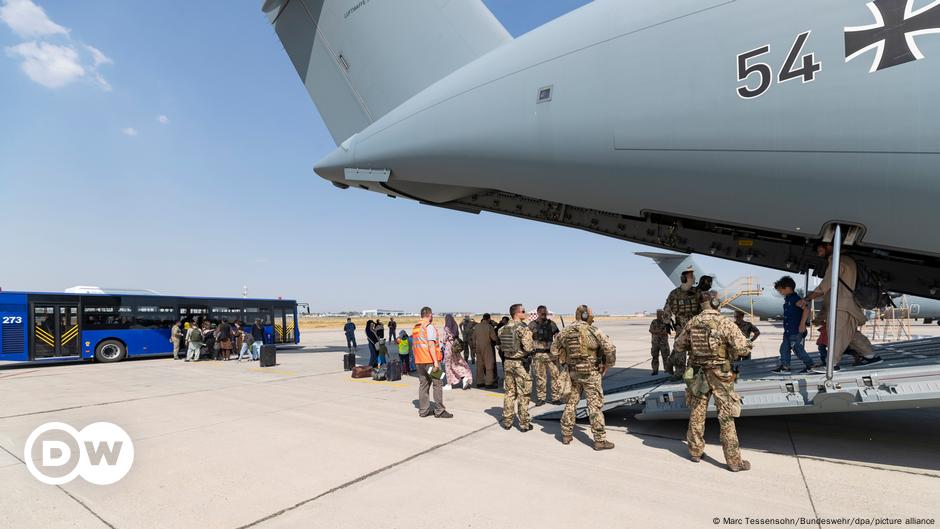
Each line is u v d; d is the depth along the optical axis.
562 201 6.18
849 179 4.04
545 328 7.17
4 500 3.36
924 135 3.64
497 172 6.36
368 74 8.57
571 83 5.53
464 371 8.32
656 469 3.85
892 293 6.26
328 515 3.06
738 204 4.76
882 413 5.74
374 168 7.60
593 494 3.34
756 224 4.83
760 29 4.37
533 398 7.35
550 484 3.54
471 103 6.43
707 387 3.87
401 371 9.82
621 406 5.15
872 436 4.75
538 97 5.77
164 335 15.44
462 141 6.44
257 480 3.72
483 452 4.39
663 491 3.37
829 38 4.00
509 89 6.09
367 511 3.11
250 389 8.41
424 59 7.91
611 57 5.27
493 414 6.11
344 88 8.92
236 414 6.19
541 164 5.87
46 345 13.27
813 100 4.05
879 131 3.81
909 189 3.81
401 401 7.09
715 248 6.86
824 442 4.56
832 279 4.18
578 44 5.62
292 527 2.89
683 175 4.89
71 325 13.77
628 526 2.84
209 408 6.62
